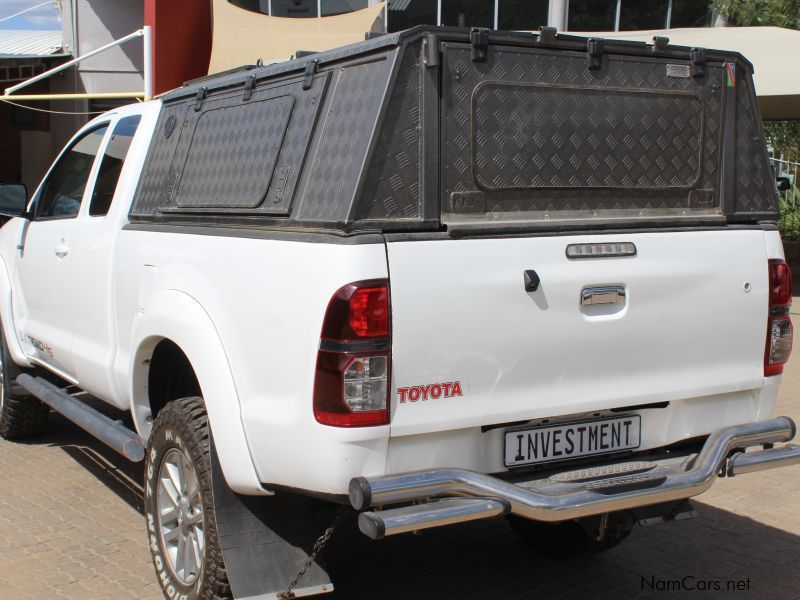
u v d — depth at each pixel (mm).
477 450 3047
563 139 3285
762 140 3727
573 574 4156
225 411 3193
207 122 3848
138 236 4020
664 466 3281
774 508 4996
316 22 13102
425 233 2924
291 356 2951
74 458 5785
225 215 3508
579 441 3260
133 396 3951
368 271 2807
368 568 4203
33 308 5387
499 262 3004
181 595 3490
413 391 2883
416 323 2869
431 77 2986
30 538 4496
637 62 3432
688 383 3406
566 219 3264
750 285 3525
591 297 3170
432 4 16344
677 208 3559
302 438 2906
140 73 16656
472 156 3100
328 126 3127
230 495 3258
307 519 3270
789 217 18391
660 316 3322
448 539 4566
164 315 3576
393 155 2957
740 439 3348
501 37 3127
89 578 4047
